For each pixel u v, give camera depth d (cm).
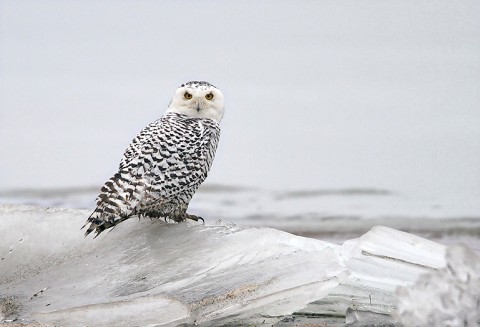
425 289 888
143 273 1140
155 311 1030
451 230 2145
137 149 1249
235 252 1156
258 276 1095
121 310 1034
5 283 1152
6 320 1038
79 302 1078
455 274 886
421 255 1107
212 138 1305
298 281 1061
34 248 1216
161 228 1221
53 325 1023
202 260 1149
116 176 1222
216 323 1023
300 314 1029
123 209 1192
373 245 1123
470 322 862
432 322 873
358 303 1025
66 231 1232
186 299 1062
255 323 1020
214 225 1239
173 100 1359
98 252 1196
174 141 1262
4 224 1237
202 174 1283
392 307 1013
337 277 1055
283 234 1188
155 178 1222
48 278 1152
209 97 1340
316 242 1174
